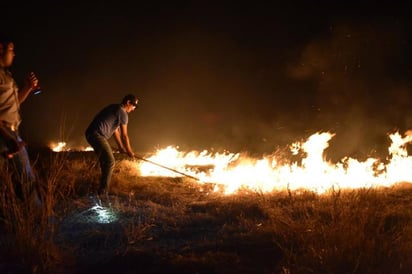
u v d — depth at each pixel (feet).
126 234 20.20
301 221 20.99
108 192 29.50
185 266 16.99
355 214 20.08
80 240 19.99
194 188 30.83
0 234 19.20
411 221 21.52
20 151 20.84
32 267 16.70
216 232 21.24
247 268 16.99
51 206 19.63
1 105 20.66
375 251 17.15
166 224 22.36
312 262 16.97
